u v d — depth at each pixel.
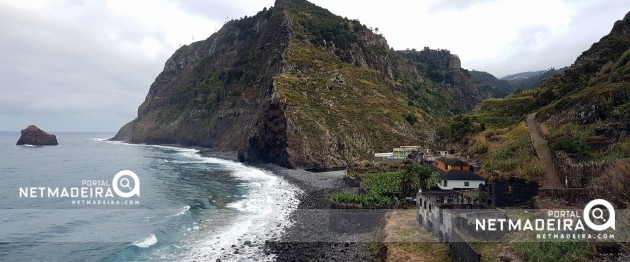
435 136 155.00
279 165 141.38
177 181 115.19
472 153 96.94
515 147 83.50
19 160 184.50
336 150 141.38
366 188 76.56
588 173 54.47
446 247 43.41
